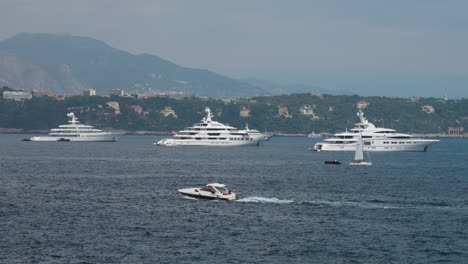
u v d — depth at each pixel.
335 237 196.62
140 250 179.50
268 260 171.50
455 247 185.25
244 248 183.00
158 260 170.12
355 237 197.00
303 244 187.75
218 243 188.12
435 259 173.12
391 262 170.25
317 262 170.25
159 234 198.50
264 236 197.25
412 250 181.75
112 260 169.50
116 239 191.62
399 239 194.38
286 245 186.50
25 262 166.62
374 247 185.00
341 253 178.50
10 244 183.88
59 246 182.62
